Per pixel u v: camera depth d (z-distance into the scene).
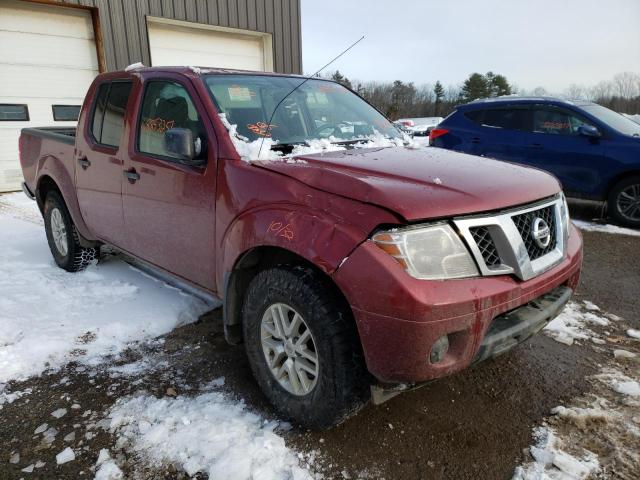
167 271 3.17
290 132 2.91
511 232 2.07
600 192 6.47
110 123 3.55
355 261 1.89
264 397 2.56
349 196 2.01
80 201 3.94
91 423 2.36
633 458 2.11
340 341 2.02
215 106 2.73
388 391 2.01
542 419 2.40
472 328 1.92
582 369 2.86
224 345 3.11
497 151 7.32
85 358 2.95
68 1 8.24
